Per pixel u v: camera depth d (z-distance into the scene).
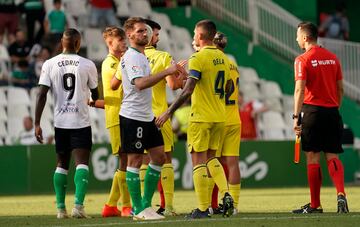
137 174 32.50
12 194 57.50
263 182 62.44
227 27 75.44
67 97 34.69
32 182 58.00
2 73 67.12
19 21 71.81
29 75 67.56
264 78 74.69
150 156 32.56
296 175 63.31
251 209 39.44
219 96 32.97
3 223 32.25
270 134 71.50
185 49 75.12
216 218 32.16
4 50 67.81
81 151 34.66
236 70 36.12
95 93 35.47
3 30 71.62
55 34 68.69
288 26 74.62
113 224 30.36
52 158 58.38
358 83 74.38
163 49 74.38
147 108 32.22
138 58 31.83
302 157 63.34
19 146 57.91
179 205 43.53
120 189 35.62
